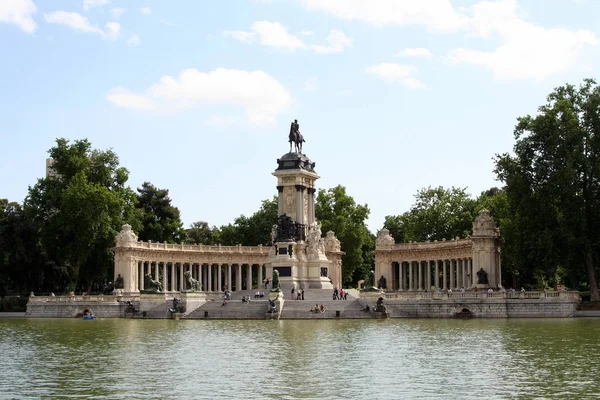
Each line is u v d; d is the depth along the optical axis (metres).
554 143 127.44
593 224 128.88
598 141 128.38
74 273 169.62
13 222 167.50
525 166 131.88
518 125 134.88
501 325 97.88
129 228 167.00
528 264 132.00
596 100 128.62
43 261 167.50
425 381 49.47
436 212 189.38
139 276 173.38
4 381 50.97
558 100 132.25
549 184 126.75
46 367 57.72
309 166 164.62
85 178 168.25
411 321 113.19
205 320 123.50
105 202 166.38
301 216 159.50
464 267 160.25
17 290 175.88
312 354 65.00
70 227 163.75
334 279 181.38
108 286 163.38
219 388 47.66
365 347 70.56
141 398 44.66
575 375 51.12
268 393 45.84
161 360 61.62
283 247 155.62
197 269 186.25
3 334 90.81
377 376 51.81
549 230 125.69
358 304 129.25
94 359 62.66
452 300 123.00
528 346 68.81
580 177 129.00
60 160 177.12
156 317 133.38
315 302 131.12
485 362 58.00
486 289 142.38
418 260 172.75
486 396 44.06
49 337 85.75
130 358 63.16
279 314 125.75
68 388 48.12
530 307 119.19
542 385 47.38
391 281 177.62
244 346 72.69
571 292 119.75
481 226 147.75
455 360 59.53
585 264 133.38
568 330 86.44
